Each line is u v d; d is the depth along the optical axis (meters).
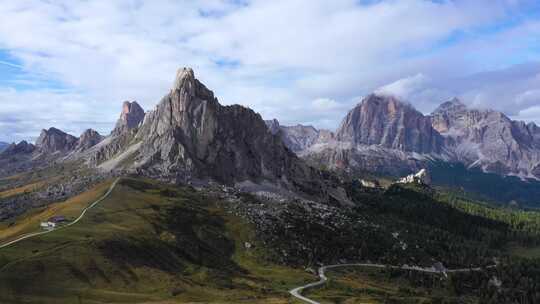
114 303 191.12
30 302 180.62
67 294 192.25
